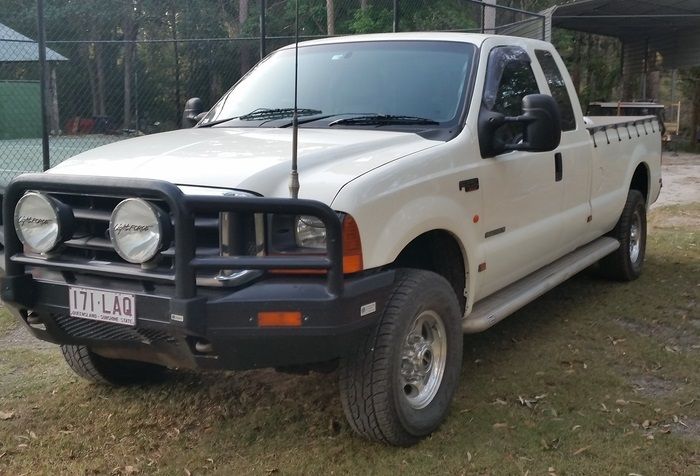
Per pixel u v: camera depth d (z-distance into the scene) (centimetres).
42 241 347
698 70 2294
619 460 371
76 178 335
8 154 1318
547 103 418
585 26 2192
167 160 369
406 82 467
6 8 2516
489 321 440
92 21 2578
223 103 527
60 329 371
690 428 407
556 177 530
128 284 342
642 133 727
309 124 450
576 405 435
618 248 686
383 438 374
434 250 429
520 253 486
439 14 2219
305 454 383
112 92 2016
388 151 389
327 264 323
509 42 513
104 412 438
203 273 330
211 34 2647
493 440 391
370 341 359
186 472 370
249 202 316
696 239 906
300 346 331
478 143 437
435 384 400
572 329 571
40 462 382
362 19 2059
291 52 535
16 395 463
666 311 616
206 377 486
